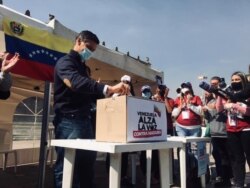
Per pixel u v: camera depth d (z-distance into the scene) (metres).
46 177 6.00
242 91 4.11
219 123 4.84
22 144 8.35
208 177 5.11
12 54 3.82
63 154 2.57
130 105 1.95
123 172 5.32
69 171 2.31
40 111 8.70
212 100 5.11
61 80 2.59
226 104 4.25
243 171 4.23
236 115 4.21
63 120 2.63
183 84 5.20
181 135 5.04
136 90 8.02
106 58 5.75
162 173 2.27
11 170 6.70
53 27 4.45
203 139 4.43
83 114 2.66
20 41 3.94
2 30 3.73
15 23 3.88
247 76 4.77
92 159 2.73
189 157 4.43
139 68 7.04
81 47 2.67
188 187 4.59
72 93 2.61
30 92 6.95
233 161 4.32
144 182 5.62
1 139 6.63
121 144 1.82
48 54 4.34
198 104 5.09
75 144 2.12
